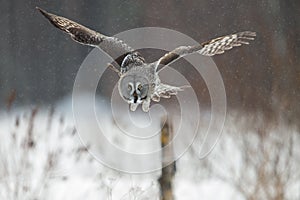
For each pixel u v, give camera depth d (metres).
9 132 33.59
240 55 53.44
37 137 32.56
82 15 82.06
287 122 38.53
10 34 79.31
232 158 35.03
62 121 35.75
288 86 47.47
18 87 74.81
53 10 81.62
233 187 33.75
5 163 30.31
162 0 76.88
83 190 31.44
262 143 33.88
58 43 77.56
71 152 32.41
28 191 30.09
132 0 79.44
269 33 60.19
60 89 74.06
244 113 38.84
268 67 52.16
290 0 64.69
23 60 77.62
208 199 33.50
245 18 69.25
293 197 32.31
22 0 80.50
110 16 80.69
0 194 29.72
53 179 31.94
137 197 25.91
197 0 74.19
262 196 32.41
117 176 31.23
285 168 32.88
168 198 25.67
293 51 53.22
